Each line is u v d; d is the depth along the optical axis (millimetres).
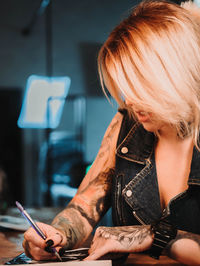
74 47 6590
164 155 1119
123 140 1165
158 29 848
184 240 907
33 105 6441
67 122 6438
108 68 891
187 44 847
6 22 6297
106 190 1209
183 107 868
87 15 6582
